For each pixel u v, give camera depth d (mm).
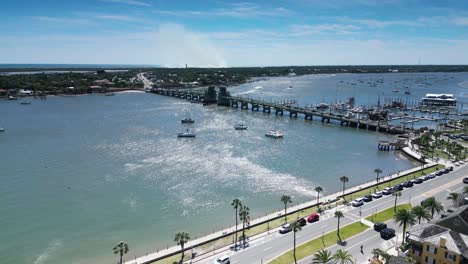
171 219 113938
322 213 109938
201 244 94500
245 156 185500
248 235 97875
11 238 102438
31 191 135250
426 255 77938
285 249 88688
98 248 97438
